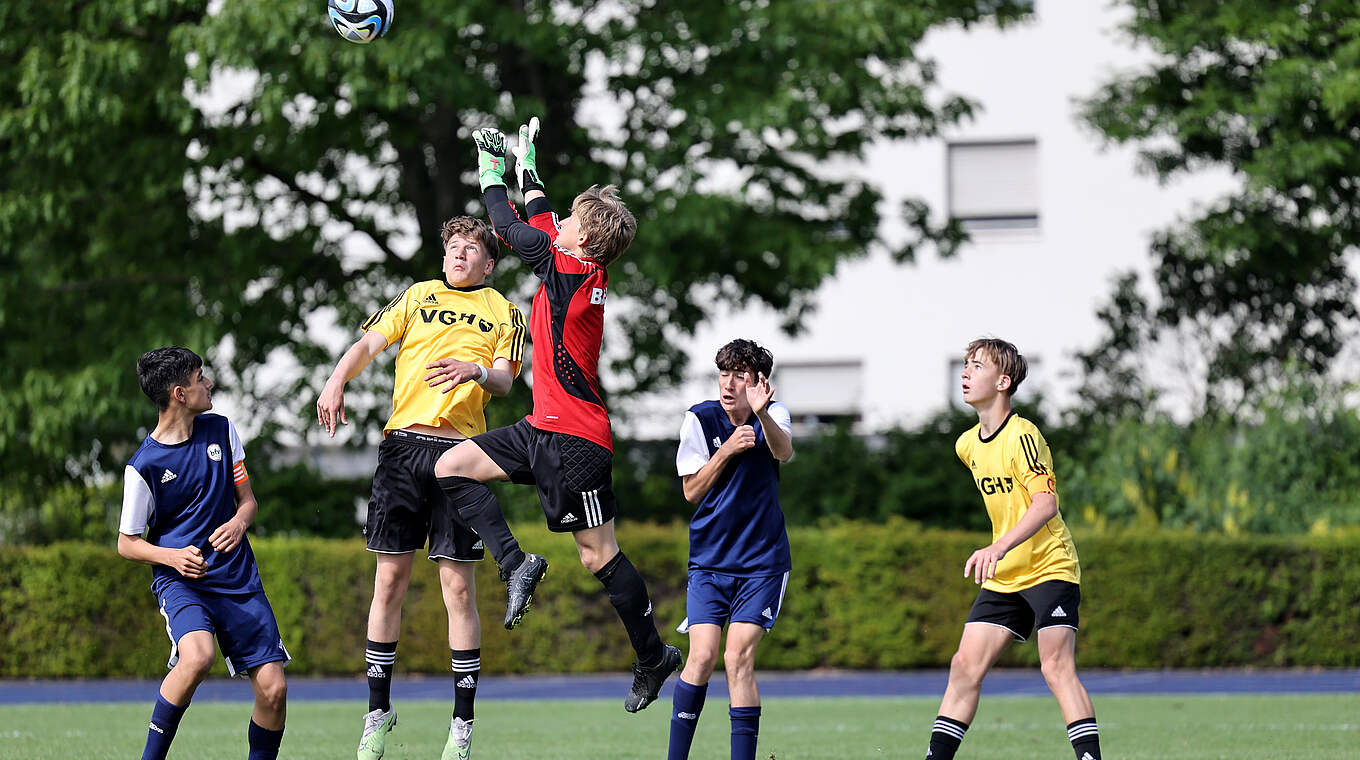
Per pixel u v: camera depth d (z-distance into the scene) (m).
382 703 26.53
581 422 23.19
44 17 61.59
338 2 28.39
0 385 66.25
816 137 63.00
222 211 73.31
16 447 69.00
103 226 69.75
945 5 71.44
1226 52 80.81
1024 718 41.72
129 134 65.44
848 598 62.25
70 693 53.41
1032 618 25.17
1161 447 71.12
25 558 60.22
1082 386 89.31
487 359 26.23
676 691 25.78
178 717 22.88
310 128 63.88
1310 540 61.53
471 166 74.31
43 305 69.75
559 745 34.81
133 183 66.25
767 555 25.75
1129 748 33.03
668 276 63.06
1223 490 68.81
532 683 57.69
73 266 71.25
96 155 64.06
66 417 63.22
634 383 85.06
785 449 25.48
